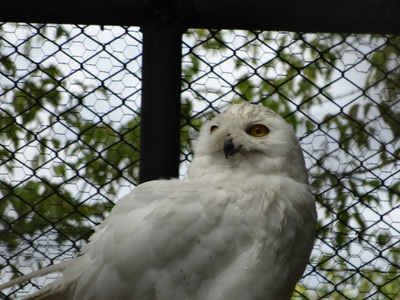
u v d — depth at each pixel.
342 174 9.91
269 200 8.91
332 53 9.91
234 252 8.76
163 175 9.02
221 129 9.39
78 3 8.98
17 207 9.75
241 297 8.70
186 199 8.78
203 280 8.71
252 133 9.39
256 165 9.27
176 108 8.98
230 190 8.92
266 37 9.91
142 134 8.98
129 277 8.70
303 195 9.15
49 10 8.98
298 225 9.03
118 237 8.77
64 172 9.80
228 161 9.30
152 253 8.68
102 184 9.81
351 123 9.91
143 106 8.98
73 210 9.80
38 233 9.73
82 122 9.75
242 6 9.03
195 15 9.02
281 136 9.39
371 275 10.10
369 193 9.90
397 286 10.28
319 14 9.06
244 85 10.02
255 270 8.75
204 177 9.21
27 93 9.66
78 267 8.96
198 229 8.71
